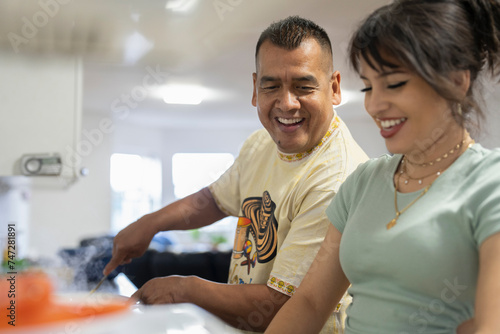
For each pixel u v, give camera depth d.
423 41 0.70
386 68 0.73
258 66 1.23
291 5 2.66
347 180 0.96
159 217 1.41
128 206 6.87
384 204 0.84
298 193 1.19
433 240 0.74
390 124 0.77
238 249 1.36
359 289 0.85
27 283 0.43
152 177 7.42
